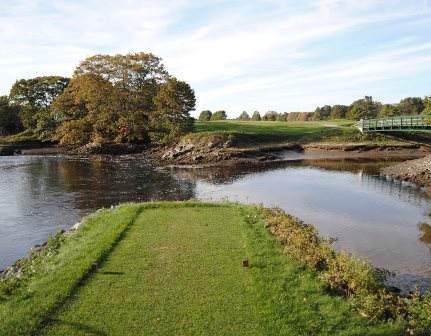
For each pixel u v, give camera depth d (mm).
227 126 76875
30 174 39688
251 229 15492
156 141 63500
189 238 14539
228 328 8648
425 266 14789
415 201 26344
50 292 10227
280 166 47094
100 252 12914
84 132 67375
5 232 20078
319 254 12227
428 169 35812
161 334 8461
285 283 10672
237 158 51500
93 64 69500
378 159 52938
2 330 8547
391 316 9211
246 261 11812
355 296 9992
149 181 36125
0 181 35281
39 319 8969
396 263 15133
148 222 16750
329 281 10625
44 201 27172
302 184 33812
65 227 20906
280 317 9023
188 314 9211
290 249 12930
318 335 8320
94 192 30562
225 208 19281
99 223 17016
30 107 83000
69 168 44594
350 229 19766
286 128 73438
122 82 69812
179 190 31688
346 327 8656
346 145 58969
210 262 12211
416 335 8242
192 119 65312
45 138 72312
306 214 22938
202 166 47500
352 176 38312
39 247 16953
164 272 11508
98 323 8898
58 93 88125
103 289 10492
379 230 19594
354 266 10945
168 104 63719
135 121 64750
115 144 63094
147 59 71938
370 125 59719
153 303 9734
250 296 10000
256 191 30844
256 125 79812
